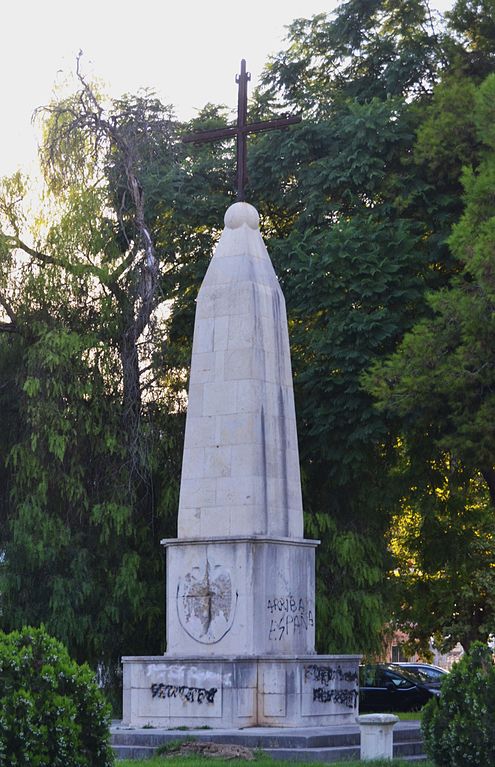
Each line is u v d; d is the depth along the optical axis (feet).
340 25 112.47
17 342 102.83
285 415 80.79
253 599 75.77
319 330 102.17
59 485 98.84
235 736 69.77
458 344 94.68
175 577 78.48
